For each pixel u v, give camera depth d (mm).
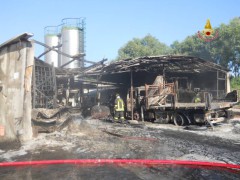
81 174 5730
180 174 5770
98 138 9969
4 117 8930
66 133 10477
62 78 18219
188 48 42094
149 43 56688
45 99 11805
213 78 22250
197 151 7922
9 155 7277
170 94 15352
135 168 6191
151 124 15383
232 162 6746
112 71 18547
